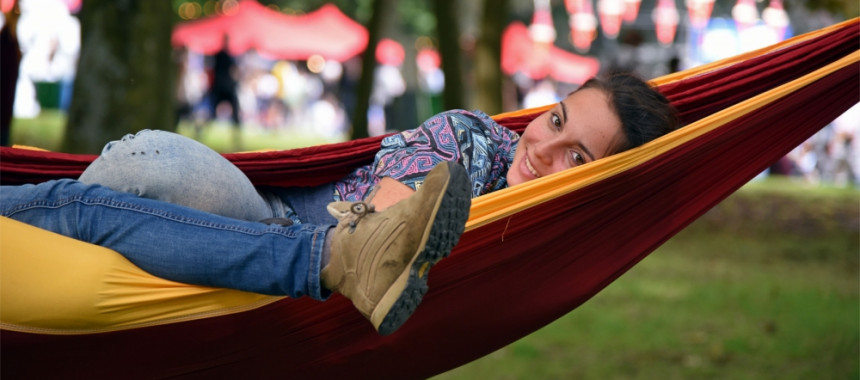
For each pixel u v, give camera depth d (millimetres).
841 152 20797
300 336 2912
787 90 3305
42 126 17500
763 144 3447
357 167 3521
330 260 2607
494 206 2857
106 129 7285
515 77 27812
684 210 3428
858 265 9484
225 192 2811
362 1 29078
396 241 2514
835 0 12211
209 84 19531
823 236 11852
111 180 2748
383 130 25547
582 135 2994
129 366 2781
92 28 7262
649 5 25516
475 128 3113
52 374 2729
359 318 2943
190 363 2842
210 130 22531
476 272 3049
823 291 7738
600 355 5582
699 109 3635
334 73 26953
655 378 5141
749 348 5770
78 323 2602
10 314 2551
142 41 7301
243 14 22625
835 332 6180
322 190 3205
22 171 3287
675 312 6738
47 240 2592
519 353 5602
